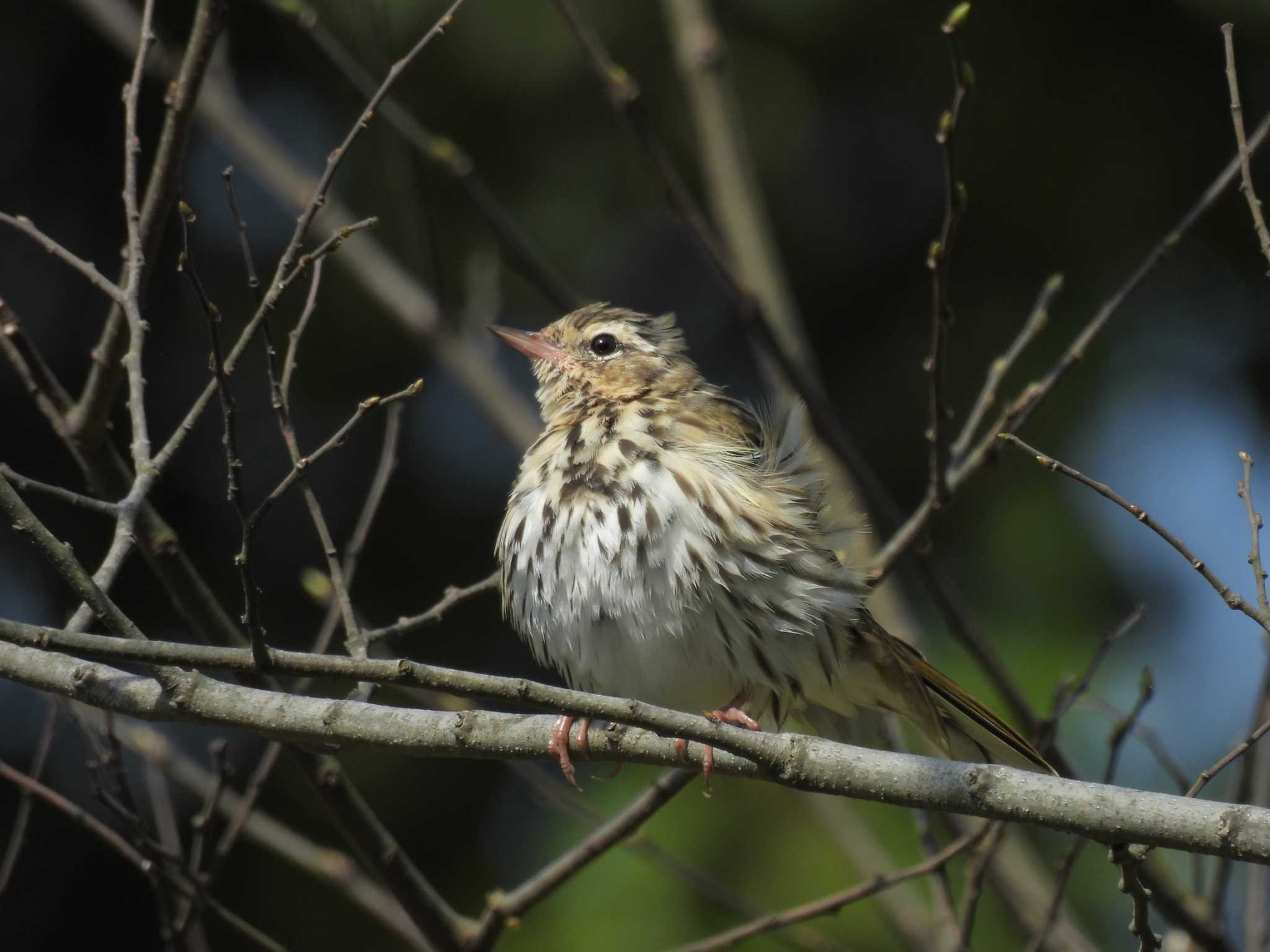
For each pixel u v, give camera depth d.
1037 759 8.67
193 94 7.87
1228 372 13.28
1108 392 12.91
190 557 13.91
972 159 13.64
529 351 9.73
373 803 13.08
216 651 6.34
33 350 8.21
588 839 8.72
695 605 8.23
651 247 14.30
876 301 13.97
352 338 13.58
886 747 9.26
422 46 7.33
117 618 6.71
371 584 14.00
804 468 8.70
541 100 13.35
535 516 8.56
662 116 13.46
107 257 13.98
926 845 9.13
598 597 8.31
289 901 12.95
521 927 11.52
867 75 13.75
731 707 8.50
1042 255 13.48
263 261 13.66
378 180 13.64
